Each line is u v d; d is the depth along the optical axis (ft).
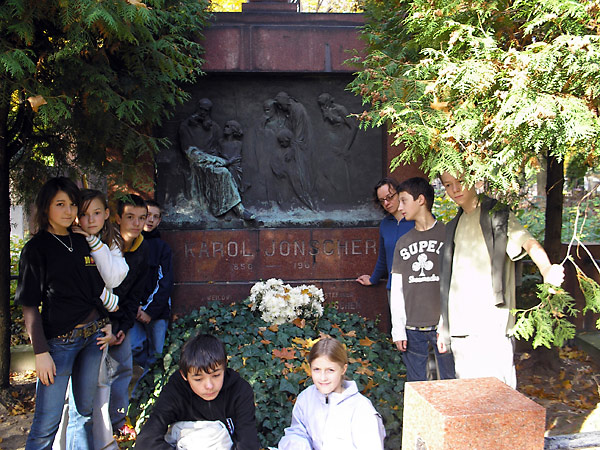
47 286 8.63
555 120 6.37
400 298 10.88
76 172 13.44
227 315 15.10
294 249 16.66
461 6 7.91
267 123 17.12
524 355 15.90
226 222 16.48
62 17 8.86
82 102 11.24
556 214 15.55
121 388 11.28
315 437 8.39
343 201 17.43
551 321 7.49
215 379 7.27
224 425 7.59
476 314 8.99
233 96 17.02
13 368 15.48
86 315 9.05
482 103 7.38
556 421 12.09
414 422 5.70
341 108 17.19
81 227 9.21
